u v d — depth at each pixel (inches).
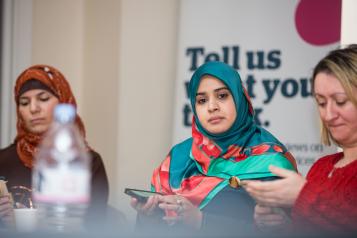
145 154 366.9
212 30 332.8
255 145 206.5
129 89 369.7
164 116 363.9
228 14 330.6
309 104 317.1
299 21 322.0
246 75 327.3
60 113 150.4
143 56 367.9
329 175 171.5
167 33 364.5
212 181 203.0
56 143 183.9
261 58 326.0
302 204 148.7
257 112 323.9
